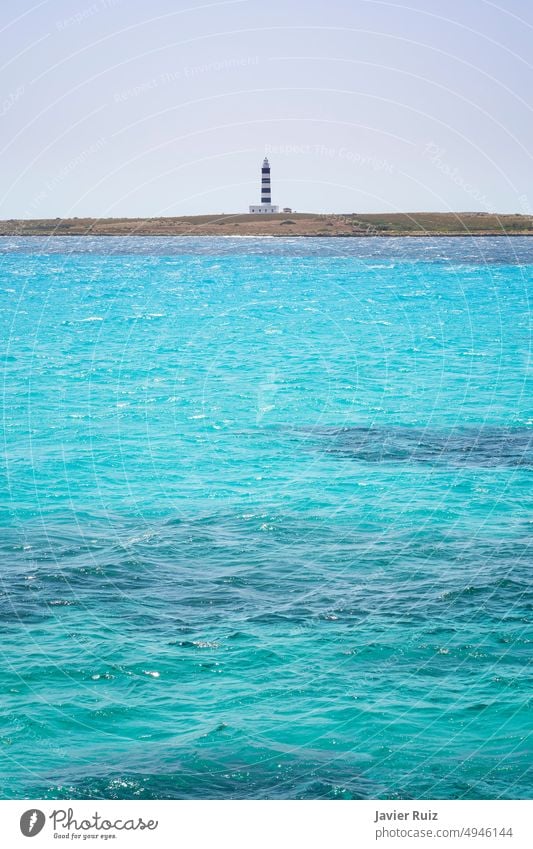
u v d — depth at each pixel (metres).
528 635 17.81
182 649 17.17
